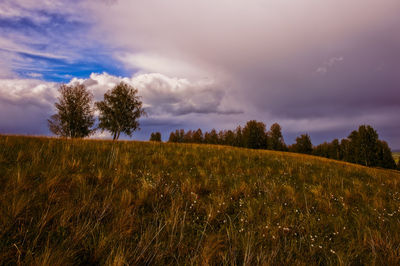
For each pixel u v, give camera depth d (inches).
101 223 80.0
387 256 77.2
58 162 153.9
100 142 309.9
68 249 59.4
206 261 61.9
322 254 78.7
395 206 143.1
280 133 2113.7
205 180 154.9
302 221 103.1
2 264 54.5
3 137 226.8
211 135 2635.3
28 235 63.9
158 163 204.2
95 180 129.7
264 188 151.2
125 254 61.7
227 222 98.2
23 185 99.1
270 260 65.7
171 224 84.4
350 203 142.3
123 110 1209.4
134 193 118.6
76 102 1064.8
